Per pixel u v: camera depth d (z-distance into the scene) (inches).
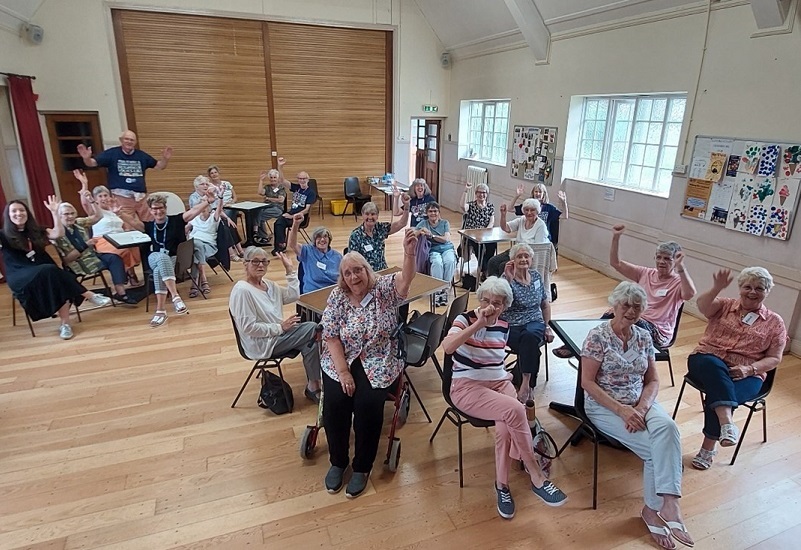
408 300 112.7
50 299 148.6
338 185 347.9
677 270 113.0
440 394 125.7
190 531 83.5
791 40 136.9
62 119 271.4
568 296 192.4
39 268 147.1
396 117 344.5
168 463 99.7
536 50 245.8
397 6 321.7
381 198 357.1
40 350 145.7
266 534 83.2
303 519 86.5
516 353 112.8
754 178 150.9
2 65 233.5
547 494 87.4
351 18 314.2
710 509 88.8
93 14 264.2
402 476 97.3
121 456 101.4
